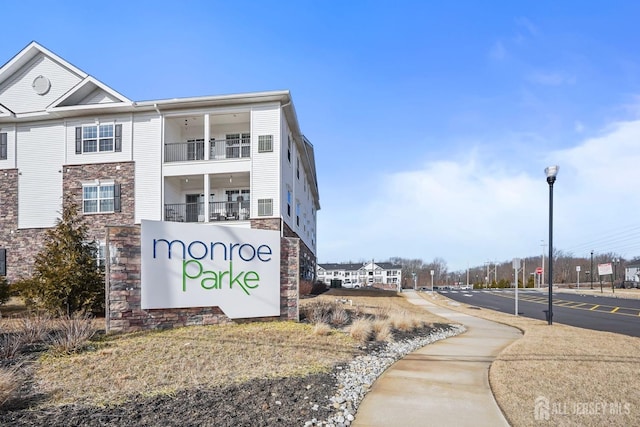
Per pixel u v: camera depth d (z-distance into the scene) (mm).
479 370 7363
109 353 6840
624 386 6059
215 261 9734
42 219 21547
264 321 10383
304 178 31172
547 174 15047
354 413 5070
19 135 22141
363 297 26531
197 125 23500
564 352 8664
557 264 90938
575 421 4707
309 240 34562
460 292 51250
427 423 4738
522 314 20641
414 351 9312
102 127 21688
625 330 13961
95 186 21422
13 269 21391
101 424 4309
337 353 8102
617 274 81062
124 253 8555
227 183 23344
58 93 22469
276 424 4547
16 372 5680
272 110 20875
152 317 8828
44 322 8328
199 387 5586
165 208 21234
